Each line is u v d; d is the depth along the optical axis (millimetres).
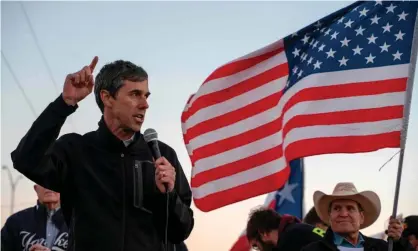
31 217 10609
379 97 8828
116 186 6973
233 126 9453
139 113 7066
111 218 6922
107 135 7066
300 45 9227
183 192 7340
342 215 8688
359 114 8852
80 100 6781
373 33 8969
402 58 8844
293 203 14461
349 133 8844
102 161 7039
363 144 8789
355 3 9094
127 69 7082
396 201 8492
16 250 10547
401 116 8727
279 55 9297
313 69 9086
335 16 9117
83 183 7008
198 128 9531
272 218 10789
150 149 7184
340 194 8727
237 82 9469
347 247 8664
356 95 8906
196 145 9523
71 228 7059
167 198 6836
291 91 9195
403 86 8789
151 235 6984
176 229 7043
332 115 8945
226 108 9477
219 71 9453
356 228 8672
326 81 9000
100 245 6879
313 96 9016
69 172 7051
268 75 9359
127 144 7109
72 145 7086
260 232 10797
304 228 9641
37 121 6684
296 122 9039
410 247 8555
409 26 8891
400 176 8531
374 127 8773
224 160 9453
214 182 9477
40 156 6699
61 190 7082
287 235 9680
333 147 8859
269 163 9383
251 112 9438
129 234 6910
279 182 9344
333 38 9070
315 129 8953
